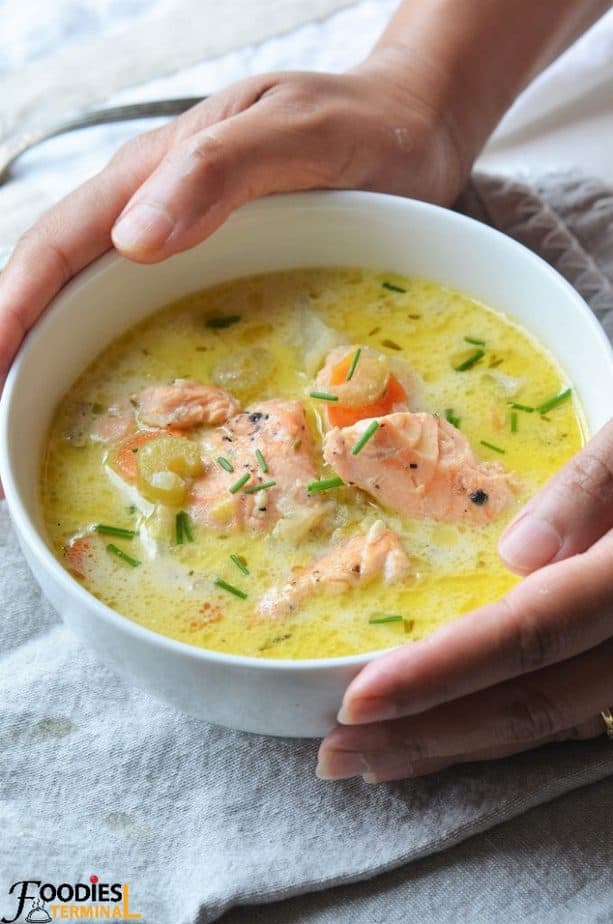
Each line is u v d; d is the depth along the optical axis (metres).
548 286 0.43
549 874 0.39
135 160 0.46
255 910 0.38
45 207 0.54
